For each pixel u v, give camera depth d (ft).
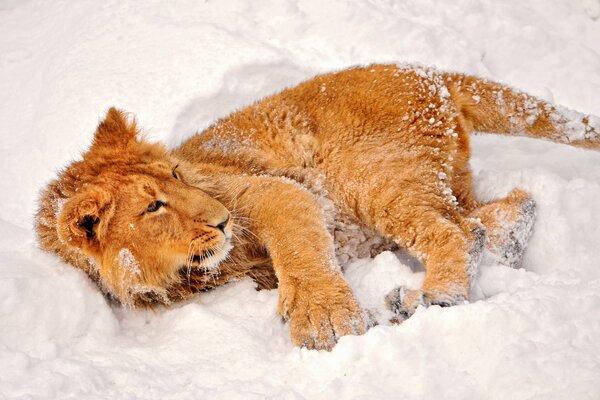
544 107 33.47
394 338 25.16
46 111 42.14
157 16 45.55
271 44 43.93
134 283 29.09
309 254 28.48
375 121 31.91
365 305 29.01
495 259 30.58
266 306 29.01
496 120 33.63
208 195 29.32
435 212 30.30
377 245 32.45
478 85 33.40
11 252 31.30
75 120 41.04
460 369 24.25
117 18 45.93
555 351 23.82
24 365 25.43
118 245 28.53
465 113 33.32
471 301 28.66
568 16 48.49
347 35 44.32
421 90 31.91
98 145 30.35
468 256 28.84
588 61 45.14
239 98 41.42
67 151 40.06
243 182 31.50
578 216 32.68
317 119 32.76
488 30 47.14
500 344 24.58
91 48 44.57
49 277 28.84
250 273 31.37
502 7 48.49
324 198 32.19
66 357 26.55
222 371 25.75
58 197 29.81
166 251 28.89
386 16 45.11
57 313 27.94
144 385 25.04
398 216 30.60
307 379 24.82
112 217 28.35
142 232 28.48
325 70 42.98
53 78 43.86
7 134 42.80
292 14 45.06
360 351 25.18
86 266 29.73
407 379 24.03
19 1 52.34
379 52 43.75
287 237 29.12
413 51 44.01
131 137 30.14
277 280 31.76
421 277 29.73
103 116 40.83
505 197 33.27
